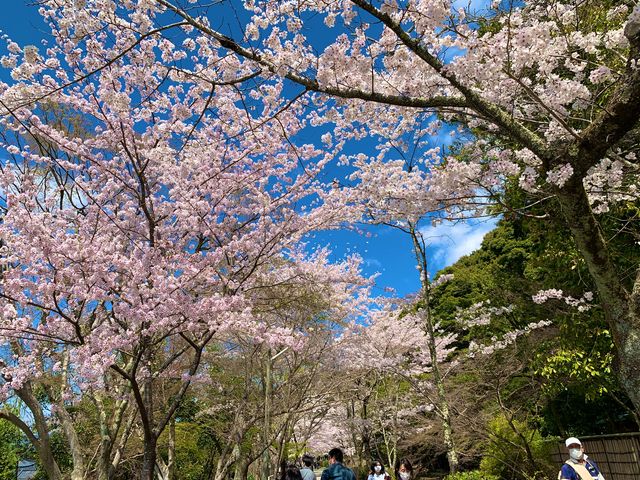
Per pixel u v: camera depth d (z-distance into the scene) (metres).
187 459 15.82
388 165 5.74
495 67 3.32
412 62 4.03
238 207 7.24
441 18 3.12
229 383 12.45
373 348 11.48
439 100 3.57
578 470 5.29
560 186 3.09
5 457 13.55
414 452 15.48
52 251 4.99
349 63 3.64
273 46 3.90
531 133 3.37
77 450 6.82
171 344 8.62
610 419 9.75
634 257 6.16
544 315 9.06
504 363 8.62
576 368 6.98
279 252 7.56
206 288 6.41
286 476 6.01
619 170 4.11
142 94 5.80
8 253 5.33
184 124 6.02
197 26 3.46
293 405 10.25
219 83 3.76
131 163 6.24
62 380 6.86
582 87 3.44
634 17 2.86
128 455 10.98
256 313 8.54
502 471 9.03
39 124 5.75
